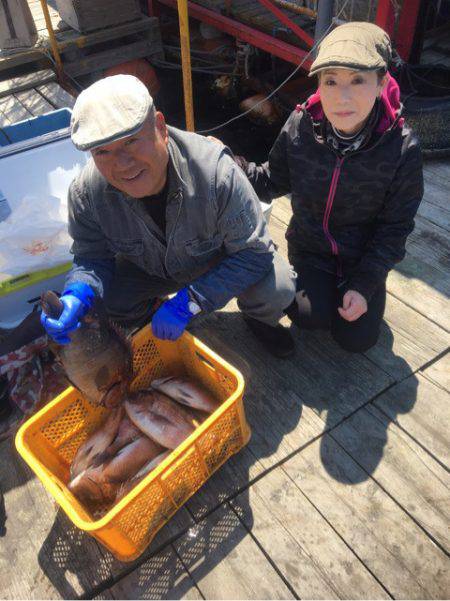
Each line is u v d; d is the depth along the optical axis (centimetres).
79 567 170
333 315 214
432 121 311
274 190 217
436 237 270
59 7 481
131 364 175
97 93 133
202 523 177
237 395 161
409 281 249
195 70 523
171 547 172
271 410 206
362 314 205
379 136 167
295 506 178
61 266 214
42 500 186
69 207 177
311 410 204
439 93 346
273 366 221
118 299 204
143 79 509
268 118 482
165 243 180
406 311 236
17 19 432
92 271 184
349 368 217
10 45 444
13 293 213
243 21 465
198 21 572
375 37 152
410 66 350
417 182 177
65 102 405
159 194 164
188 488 172
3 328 219
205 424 156
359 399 206
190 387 189
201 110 537
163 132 147
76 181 171
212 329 238
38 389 211
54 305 152
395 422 198
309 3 397
